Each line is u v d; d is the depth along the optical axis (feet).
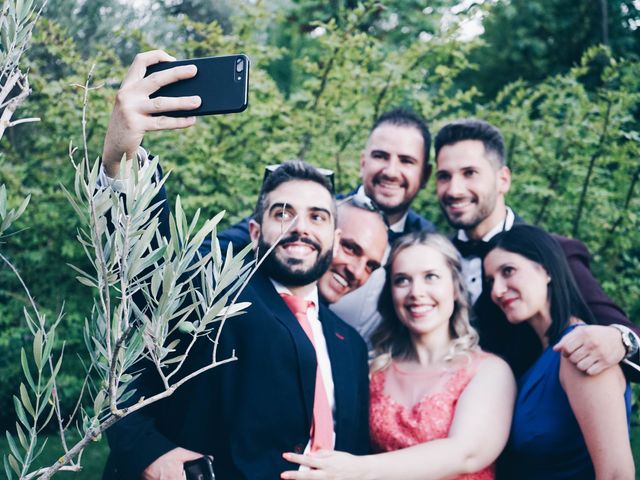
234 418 8.92
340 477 8.95
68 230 18.12
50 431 20.61
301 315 9.77
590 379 9.06
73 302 18.12
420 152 12.96
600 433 8.94
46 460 17.87
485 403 9.87
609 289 17.17
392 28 29.32
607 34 32.83
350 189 17.81
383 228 12.01
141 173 5.45
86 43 22.62
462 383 10.12
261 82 18.15
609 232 17.66
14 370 18.92
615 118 17.56
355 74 17.87
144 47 18.51
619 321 10.51
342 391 9.80
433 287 10.43
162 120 6.60
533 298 10.14
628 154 18.13
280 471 8.91
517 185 17.87
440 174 12.58
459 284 10.69
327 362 9.95
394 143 12.83
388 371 10.69
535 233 10.39
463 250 12.48
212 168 17.06
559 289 10.15
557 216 17.76
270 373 9.10
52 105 17.53
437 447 9.47
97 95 17.28
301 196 9.68
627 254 18.74
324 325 10.16
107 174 6.65
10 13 5.82
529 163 17.98
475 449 9.55
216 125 17.76
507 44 37.65
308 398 9.18
